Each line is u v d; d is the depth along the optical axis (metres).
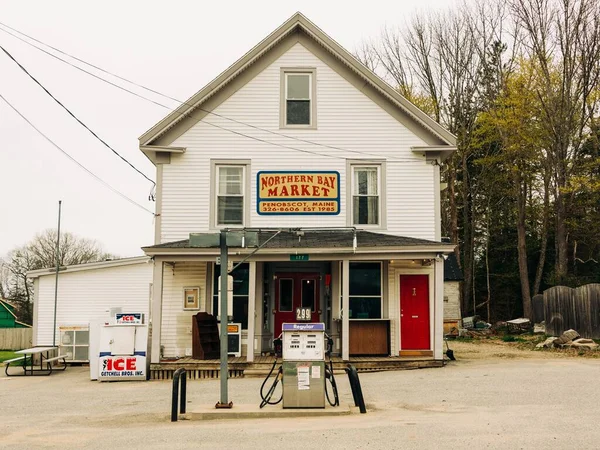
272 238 16.19
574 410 9.93
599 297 22.38
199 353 16.84
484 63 37.75
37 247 61.41
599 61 29.44
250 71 18.23
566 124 29.86
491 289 40.72
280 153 18.03
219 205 17.92
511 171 35.56
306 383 10.61
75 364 21.50
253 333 16.12
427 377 14.57
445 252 16.39
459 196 41.53
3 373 19.47
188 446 8.08
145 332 16.41
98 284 23.83
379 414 10.22
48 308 23.58
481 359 18.59
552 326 25.14
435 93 38.97
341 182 18.00
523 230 35.38
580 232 34.31
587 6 28.89
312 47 18.33
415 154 18.08
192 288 17.59
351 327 17.25
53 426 10.09
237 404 11.46
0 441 8.87
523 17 30.77
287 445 7.94
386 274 17.61
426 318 17.55
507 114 32.84
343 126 18.14
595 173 33.56
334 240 16.66
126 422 10.30
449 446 7.63
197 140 18.00
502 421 9.15
